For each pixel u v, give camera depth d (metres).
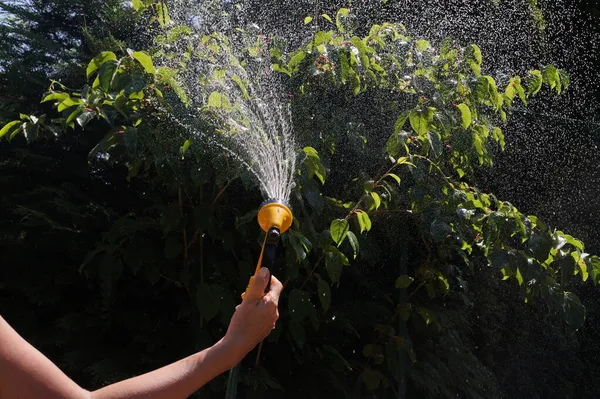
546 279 3.10
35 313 3.24
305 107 2.98
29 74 3.39
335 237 2.81
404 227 3.49
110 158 3.38
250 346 1.27
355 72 2.90
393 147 2.90
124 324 3.15
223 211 3.08
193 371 1.22
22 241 3.25
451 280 3.76
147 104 2.72
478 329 4.39
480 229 3.07
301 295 2.96
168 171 2.79
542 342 4.65
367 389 3.53
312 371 3.32
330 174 3.29
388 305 3.73
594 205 4.68
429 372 3.70
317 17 3.54
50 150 3.44
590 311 4.88
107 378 2.92
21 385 1.09
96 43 3.32
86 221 3.26
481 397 3.95
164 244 3.18
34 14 3.61
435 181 3.12
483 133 3.13
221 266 3.04
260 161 2.60
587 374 4.92
